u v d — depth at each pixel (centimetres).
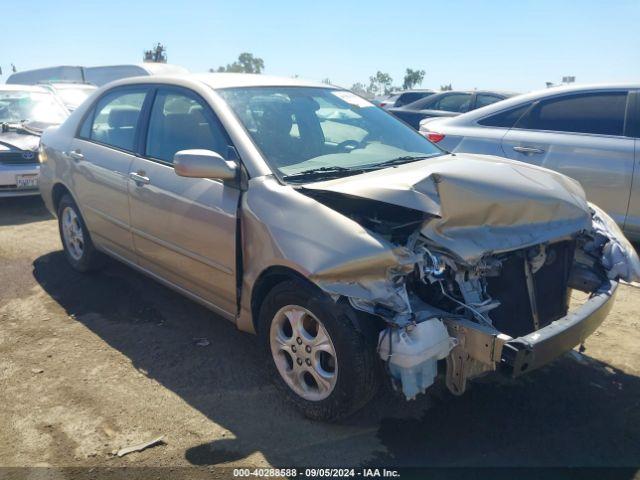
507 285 299
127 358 354
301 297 276
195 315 415
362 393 267
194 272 346
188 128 357
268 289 305
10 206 763
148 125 391
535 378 336
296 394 298
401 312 248
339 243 257
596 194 532
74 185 455
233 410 302
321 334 275
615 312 428
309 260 262
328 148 355
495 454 270
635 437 284
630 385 330
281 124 347
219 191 319
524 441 279
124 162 397
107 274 493
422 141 399
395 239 272
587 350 370
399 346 244
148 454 267
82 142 456
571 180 340
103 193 418
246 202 301
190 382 328
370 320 262
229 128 328
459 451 272
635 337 387
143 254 394
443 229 262
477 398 314
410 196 260
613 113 533
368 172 323
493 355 248
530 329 308
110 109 438
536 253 299
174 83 381
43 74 1919
